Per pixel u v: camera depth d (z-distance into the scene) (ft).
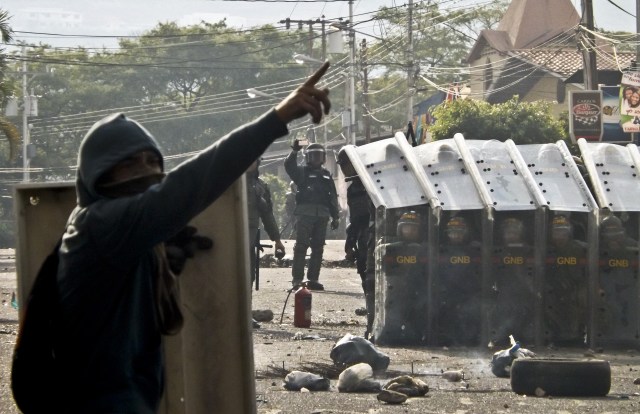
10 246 322.75
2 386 39.37
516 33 305.73
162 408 18.21
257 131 13.56
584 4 163.84
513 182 51.49
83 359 13.93
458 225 50.70
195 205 13.42
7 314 69.51
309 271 84.64
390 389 37.47
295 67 380.99
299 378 39.19
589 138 166.20
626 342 50.47
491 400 36.76
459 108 188.96
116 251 13.51
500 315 50.80
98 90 369.71
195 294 18.35
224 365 18.43
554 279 50.90
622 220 51.44
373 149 54.29
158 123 365.40
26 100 332.39
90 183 13.91
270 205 65.21
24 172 330.95
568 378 37.73
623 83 168.76
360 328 60.54
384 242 51.72
